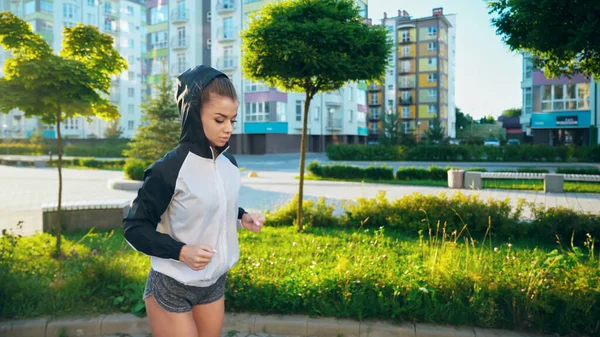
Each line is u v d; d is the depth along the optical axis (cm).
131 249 599
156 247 175
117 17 6300
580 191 1458
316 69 672
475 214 729
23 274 433
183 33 5012
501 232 716
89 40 566
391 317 367
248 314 380
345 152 3231
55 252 568
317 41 663
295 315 378
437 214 744
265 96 4522
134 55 6556
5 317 372
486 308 356
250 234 705
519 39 576
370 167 1980
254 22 684
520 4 535
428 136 4328
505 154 2958
